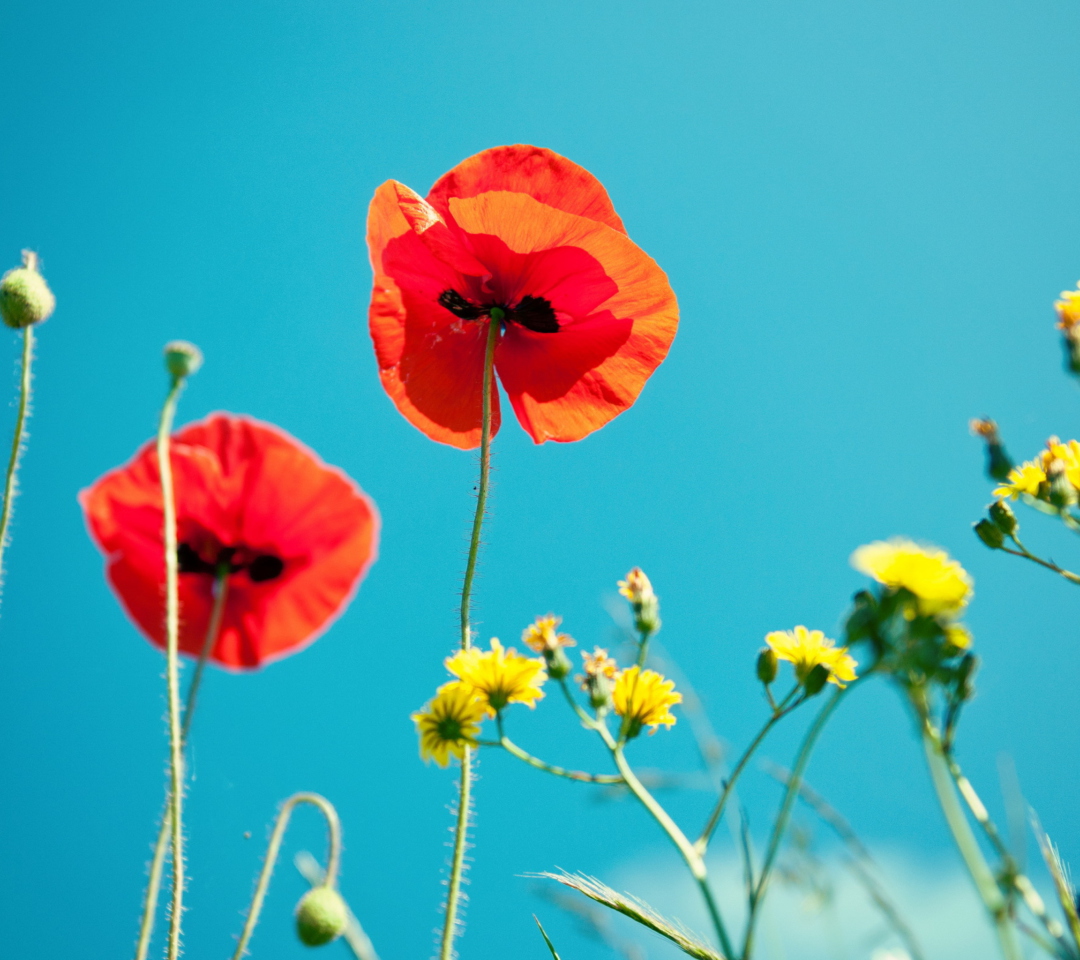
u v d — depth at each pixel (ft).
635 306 2.67
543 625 2.35
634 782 2.23
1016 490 2.33
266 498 2.56
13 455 2.39
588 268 2.63
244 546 2.58
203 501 2.55
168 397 2.28
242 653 2.59
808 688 2.18
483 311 2.67
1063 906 1.94
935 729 2.00
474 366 2.68
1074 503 2.30
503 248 2.62
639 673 2.32
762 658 2.23
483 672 2.31
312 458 2.57
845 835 2.05
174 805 2.20
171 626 2.23
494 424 2.68
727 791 2.14
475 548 2.38
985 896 1.94
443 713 2.31
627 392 2.69
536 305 2.66
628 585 2.36
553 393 2.70
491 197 2.57
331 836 2.39
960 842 1.95
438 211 2.65
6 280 2.38
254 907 2.32
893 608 2.00
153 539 2.56
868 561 2.02
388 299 2.65
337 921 2.34
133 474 2.54
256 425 2.56
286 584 2.60
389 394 2.65
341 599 2.61
